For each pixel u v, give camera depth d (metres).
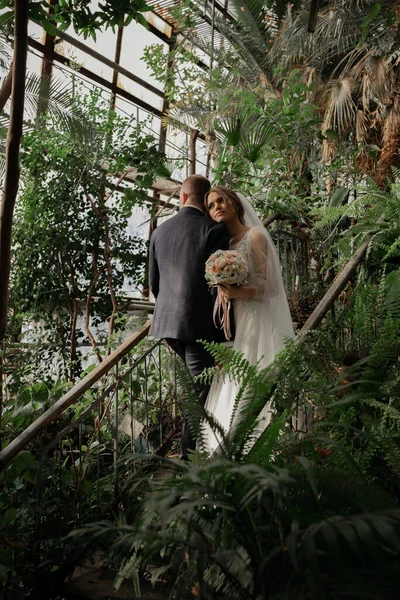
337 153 5.88
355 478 1.32
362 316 2.35
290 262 4.54
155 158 5.64
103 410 3.71
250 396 1.49
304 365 1.94
